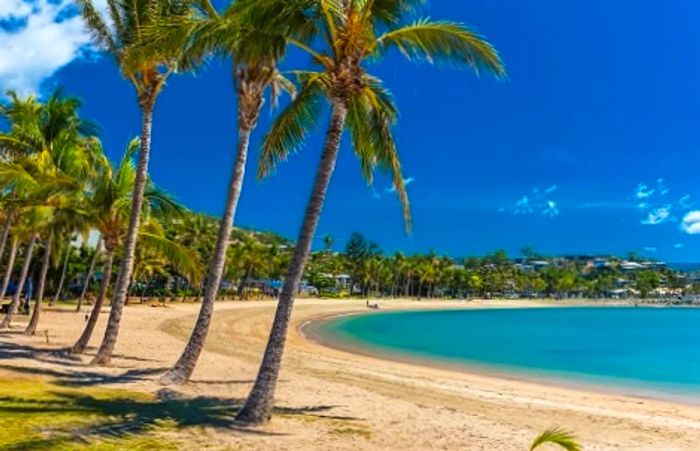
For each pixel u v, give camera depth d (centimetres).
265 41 1025
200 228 8331
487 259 19412
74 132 2475
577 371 2741
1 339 2155
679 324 7369
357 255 13538
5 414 957
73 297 6003
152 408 1122
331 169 1050
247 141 1473
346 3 1026
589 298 18812
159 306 5816
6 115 2509
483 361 3058
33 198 2012
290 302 1065
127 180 1816
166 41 1045
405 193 1229
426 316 8350
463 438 1117
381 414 1286
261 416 1048
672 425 1453
